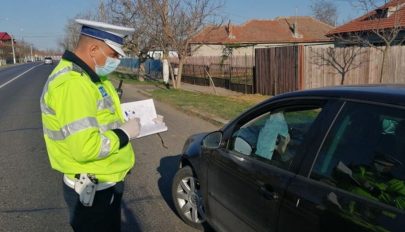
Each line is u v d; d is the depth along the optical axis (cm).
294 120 291
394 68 1371
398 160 214
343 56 1466
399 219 195
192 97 1645
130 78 3322
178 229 431
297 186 256
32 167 658
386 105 225
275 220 274
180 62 2155
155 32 2088
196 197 426
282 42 4978
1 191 546
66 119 230
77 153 230
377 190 214
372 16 2267
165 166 660
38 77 3428
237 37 4988
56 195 527
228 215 348
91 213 258
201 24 2031
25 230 429
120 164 261
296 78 1545
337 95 258
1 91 2148
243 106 1303
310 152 259
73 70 238
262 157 310
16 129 1004
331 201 230
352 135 239
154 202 504
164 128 312
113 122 259
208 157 386
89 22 245
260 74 1809
